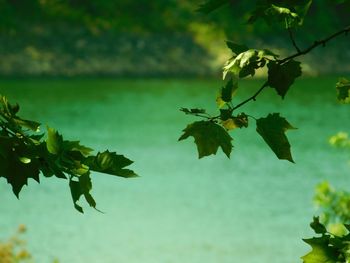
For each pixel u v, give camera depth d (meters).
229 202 42.28
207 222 37.66
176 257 31.52
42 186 43.12
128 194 43.50
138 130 67.19
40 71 99.12
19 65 99.00
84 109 77.44
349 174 50.16
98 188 44.44
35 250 31.64
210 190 45.47
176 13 111.00
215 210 40.41
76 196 3.86
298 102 85.88
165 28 109.06
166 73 104.31
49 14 105.88
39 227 35.34
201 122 3.77
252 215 39.16
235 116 3.76
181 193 44.38
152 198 42.88
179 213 39.41
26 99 82.06
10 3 104.25
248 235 35.22
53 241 33.09
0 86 90.88
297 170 51.59
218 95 3.80
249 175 50.22
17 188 3.84
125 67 103.56
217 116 3.78
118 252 31.83
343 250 3.86
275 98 88.69
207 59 106.25
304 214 39.38
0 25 101.69
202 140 3.76
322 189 15.94
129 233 35.06
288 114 77.94
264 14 3.70
